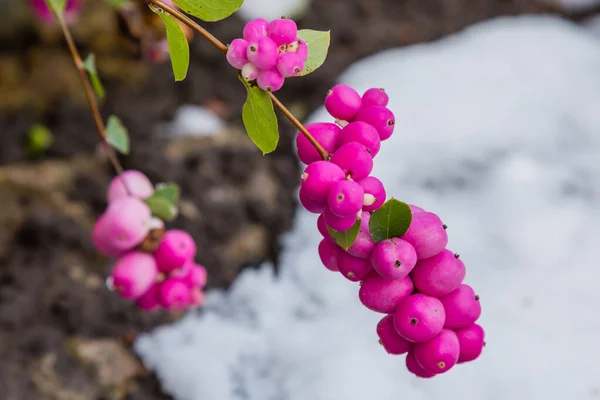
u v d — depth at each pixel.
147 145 0.77
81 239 0.69
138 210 0.50
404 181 0.77
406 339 0.44
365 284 0.44
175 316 0.65
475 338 0.44
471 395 0.59
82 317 0.63
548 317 0.65
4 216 0.69
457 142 0.81
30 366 0.60
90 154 0.78
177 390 0.61
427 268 0.43
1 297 0.64
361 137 0.43
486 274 0.68
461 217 0.74
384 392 0.59
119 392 0.60
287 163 0.79
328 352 0.62
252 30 0.43
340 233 0.43
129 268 0.50
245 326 0.66
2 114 0.82
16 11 0.84
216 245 0.71
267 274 0.71
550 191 0.76
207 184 0.75
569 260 0.70
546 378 0.60
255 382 0.61
